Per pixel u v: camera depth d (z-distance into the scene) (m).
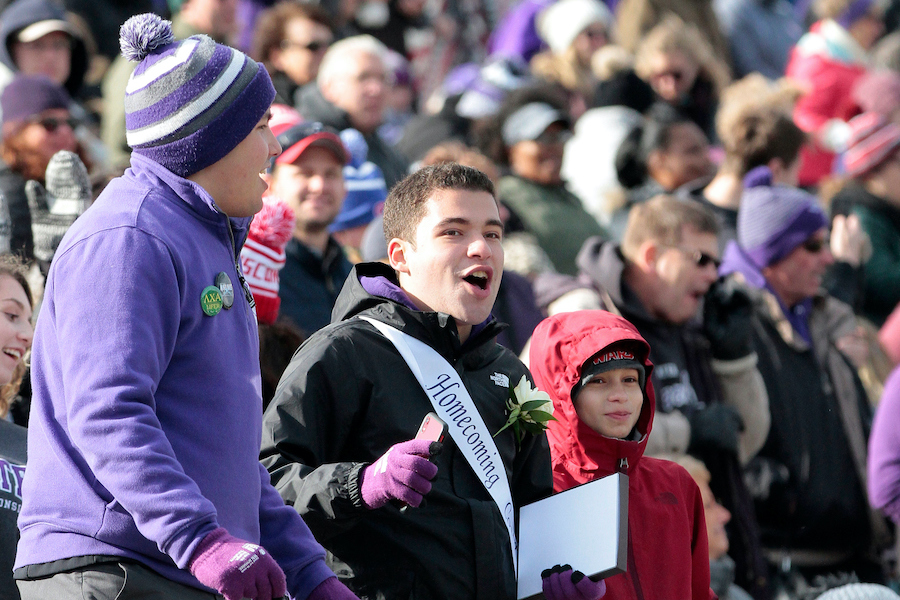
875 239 27.61
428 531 11.60
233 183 10.35
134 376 9.21
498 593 11.73
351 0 37.88
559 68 34.88
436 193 12.27
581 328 14.38
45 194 16.28
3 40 25.56
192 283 9.84
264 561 8.95
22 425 14.41
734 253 22.19
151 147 10.18
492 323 12.52
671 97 32.50
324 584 10.34
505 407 12.64
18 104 18.78
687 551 14.27
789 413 20.77
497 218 12.39
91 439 9.07
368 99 25.38
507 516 12.07
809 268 21.64
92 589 9.44
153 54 10.35
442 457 11.91
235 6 29.36
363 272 12.73
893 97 29.25
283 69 27.39
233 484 9.84
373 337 12.08
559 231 24.97
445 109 30.19
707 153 27.88
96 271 9.45
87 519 9.56
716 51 38.06
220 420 9.84
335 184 19.25
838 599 16.73
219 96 10.13
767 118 25.09
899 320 25.70
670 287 19.64
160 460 9.05
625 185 28.91
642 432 14.70
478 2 41.72
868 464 20.94
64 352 9.38
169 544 8.96
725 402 19.92
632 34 37.22
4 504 12.17
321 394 11.68
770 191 22.03
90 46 30.06
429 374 12.05
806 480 20.53
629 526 14.03
